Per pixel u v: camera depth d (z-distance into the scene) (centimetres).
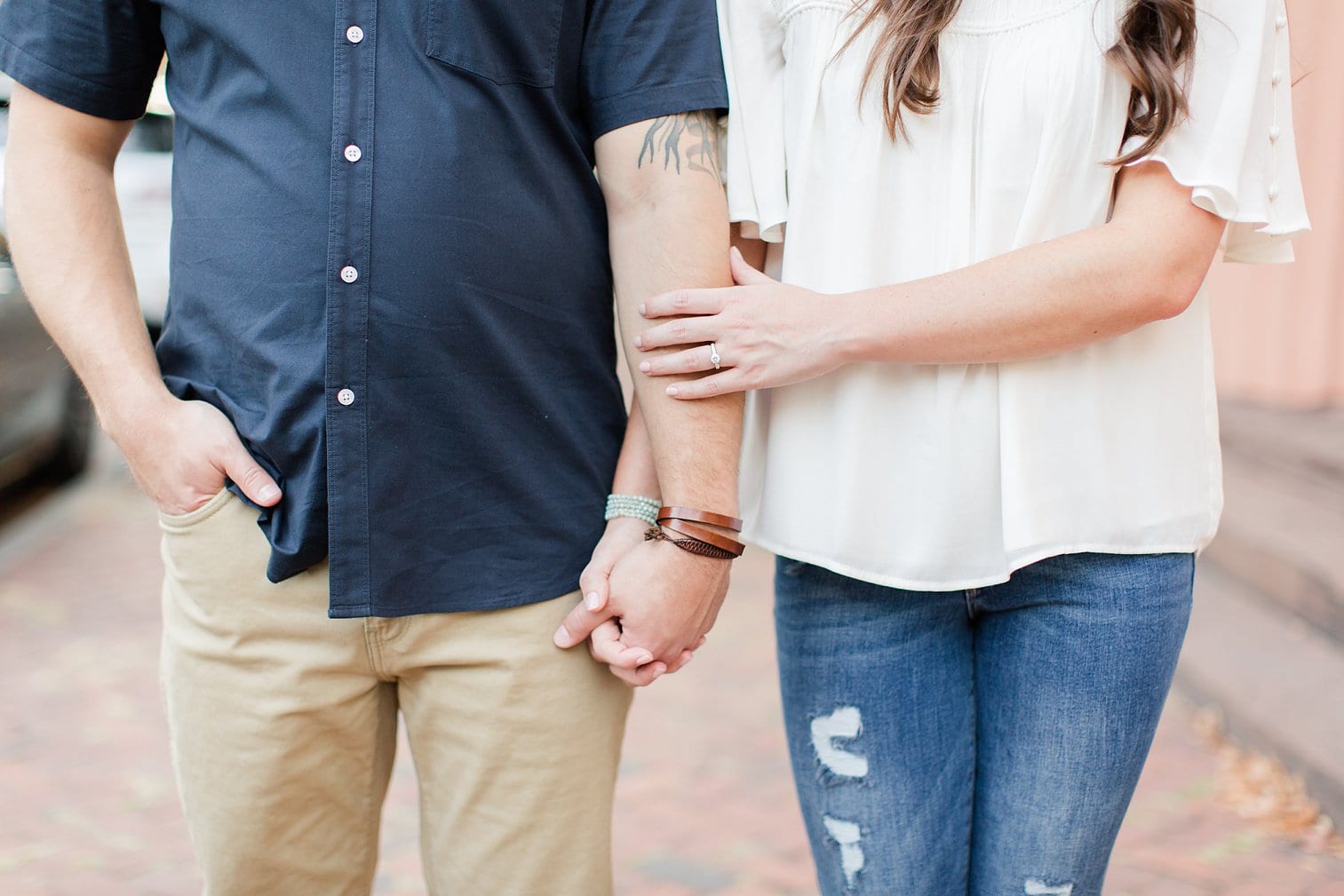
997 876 159
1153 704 152
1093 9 145
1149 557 152
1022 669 156
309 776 164
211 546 159
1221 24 140
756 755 370
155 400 159
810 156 156
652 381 159
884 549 156
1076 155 147
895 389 156
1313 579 404
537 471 161
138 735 383
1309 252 632
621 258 162
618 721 170
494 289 155
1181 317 154
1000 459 152
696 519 156
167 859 312
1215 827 318
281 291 153
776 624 173
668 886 298
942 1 145
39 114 164
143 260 718
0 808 337
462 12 148
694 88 157
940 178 153
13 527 608
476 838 167
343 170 149
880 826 161
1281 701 357
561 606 163
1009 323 142
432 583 157
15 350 554
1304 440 544
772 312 151
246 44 151
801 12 156
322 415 152
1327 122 611
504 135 154
